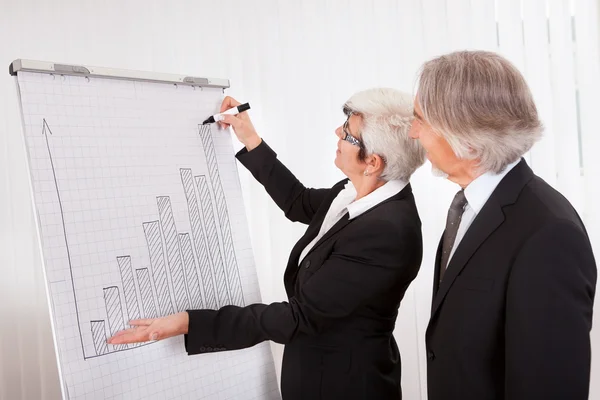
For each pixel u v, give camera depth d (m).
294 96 2.14
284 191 1.52
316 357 1.19
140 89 1.31
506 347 0.77
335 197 1.38
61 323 1.06
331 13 2.08
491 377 0.82
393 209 1.14
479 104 0.81
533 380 0.73
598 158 1.78
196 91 1.44
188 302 1.26
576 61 1.79
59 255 1.08
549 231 0.75
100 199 1.16
